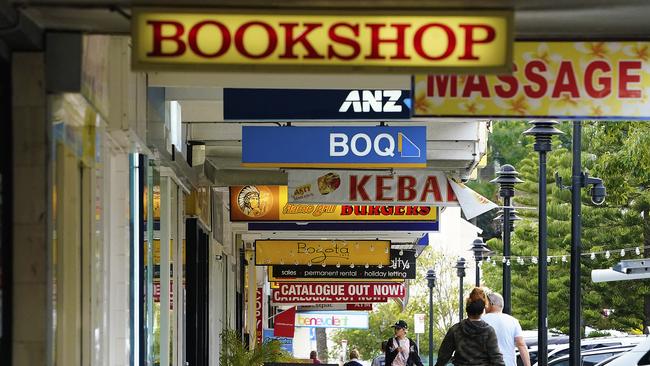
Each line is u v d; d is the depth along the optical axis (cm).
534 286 9238
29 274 1630
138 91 2394
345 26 1503
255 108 2788
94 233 2038
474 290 2542
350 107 2795
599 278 4156
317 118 2780
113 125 2228
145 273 2522
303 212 4434
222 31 1502
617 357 3200
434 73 1502
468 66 1504
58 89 1639
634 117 2070
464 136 3662
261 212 4412
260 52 1502
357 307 8331
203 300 3862
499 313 2886
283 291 6669
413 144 3278
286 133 3259
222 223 4622
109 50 2186
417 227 4575
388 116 2795
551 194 9225
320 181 3797
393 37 1503
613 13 1588
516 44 2089
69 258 1891
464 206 3788
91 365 2028
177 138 3234
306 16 1503
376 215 4525
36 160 1633
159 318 2884
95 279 2041
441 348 2555
